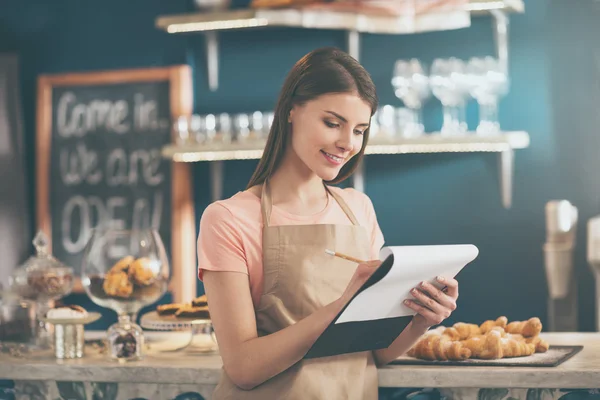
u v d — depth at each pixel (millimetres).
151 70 3770
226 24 3420
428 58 3521
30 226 3930
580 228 3377
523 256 3438
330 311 1389
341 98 1435
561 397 1619
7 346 1993
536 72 3420
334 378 1493
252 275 1495
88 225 3844
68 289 2176
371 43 3572
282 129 1525
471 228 3484
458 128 3365
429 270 1396
